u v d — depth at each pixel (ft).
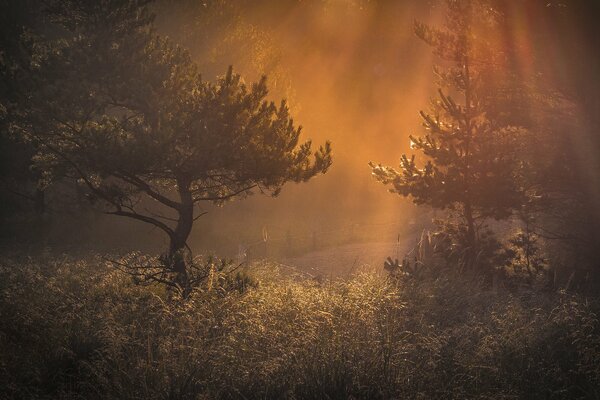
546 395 40.83
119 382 38.75
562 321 49.08
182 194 65.98
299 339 42.88
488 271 79.10
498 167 83.61
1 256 100.48
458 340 47.83
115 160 59.11
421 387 39.93
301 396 38.22
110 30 65.41
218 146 60.44
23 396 38.93
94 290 60.59
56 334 46.32
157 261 67.62
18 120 61.98
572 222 86.69
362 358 40.91
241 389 38.29
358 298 51.67
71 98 60.90
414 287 64.39
